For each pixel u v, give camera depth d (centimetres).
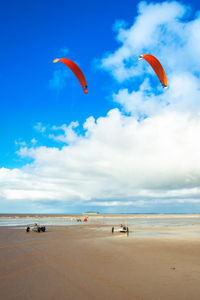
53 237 3541
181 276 1303
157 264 1617
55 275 1323
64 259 1795
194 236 3619
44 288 1098
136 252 2119
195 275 1324
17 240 3133
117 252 2122
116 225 7194
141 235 3869
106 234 4103
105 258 1834
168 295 1009
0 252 2133
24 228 5634
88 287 1112
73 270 1441
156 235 3853
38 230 4503
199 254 2019
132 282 1192
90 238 3381
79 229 5419
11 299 962
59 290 1070
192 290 1072
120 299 962
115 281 1210
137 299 962
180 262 1681
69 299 962
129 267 1523
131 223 8731
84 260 1756
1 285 1144
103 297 984
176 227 6119
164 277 1284
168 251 2175
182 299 965
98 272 1393
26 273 1371
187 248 2353
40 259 1794
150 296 997
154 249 2297
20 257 1878
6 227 6031
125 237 3503
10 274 1348
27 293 1031
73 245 2603
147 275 1326
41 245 2616
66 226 6662
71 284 1159
